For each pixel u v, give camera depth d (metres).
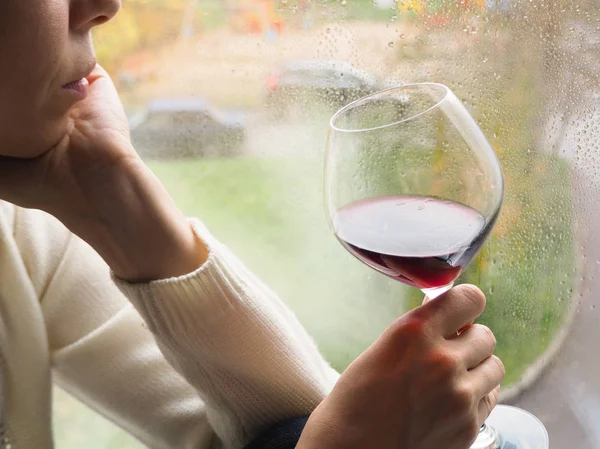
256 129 1.20
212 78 1.19
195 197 1.25
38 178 0.72
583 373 0.88
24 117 0.60
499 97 0.92
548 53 0.86
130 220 0.72
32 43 0.54
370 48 1.04
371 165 0.56
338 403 0.61
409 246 0.51
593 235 0.86
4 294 0.83
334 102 1.12
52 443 0.92
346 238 0.54
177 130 1.23
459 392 0.57
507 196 0.93
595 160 0.84
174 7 1.16
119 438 1.14
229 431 0.82
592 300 0.87
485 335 0.61
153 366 0.89
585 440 0.82
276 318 0.77
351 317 1.13
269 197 1.21
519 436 0.75
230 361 0.75
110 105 0.76
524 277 0.94
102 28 1.18
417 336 0.58
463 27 0.93
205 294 0.72
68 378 0.92
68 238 0.93
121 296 0.93
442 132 0.54
